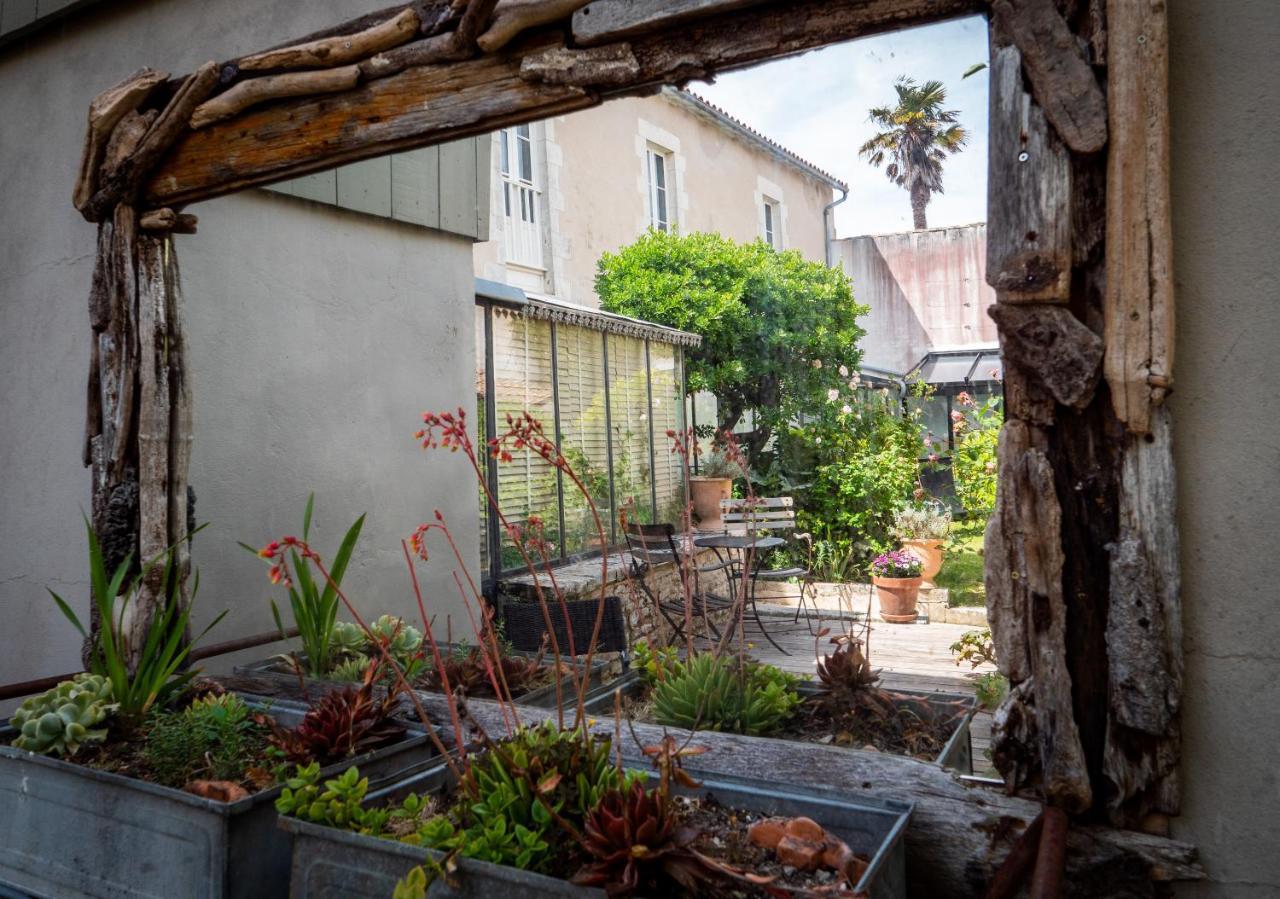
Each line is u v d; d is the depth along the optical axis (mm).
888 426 8484
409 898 1475
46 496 3717
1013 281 1634
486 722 2492
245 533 3615
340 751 2223
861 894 1370
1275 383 1540
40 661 3713
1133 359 1555
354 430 4113
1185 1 1634
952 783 1815
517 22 2195
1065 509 1633
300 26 3432
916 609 5555
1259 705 1535
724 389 8984
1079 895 1578
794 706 2617
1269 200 1557
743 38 1960
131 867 1987
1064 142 1596
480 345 5422
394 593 4254
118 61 3768
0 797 2289
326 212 4043
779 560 7305
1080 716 1621
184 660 3021
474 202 4836
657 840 1469
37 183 3859
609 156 8891
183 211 3311
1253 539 1548
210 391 3514
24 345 3836
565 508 6168
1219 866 1555
